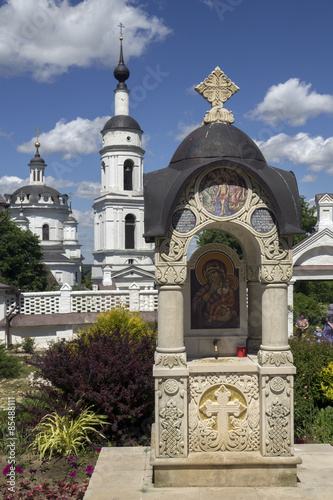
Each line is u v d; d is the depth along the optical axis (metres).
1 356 12.52
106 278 39.22
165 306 5.78
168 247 5.77
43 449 7.25
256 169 5.87
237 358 6.49
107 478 5.87
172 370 5.69
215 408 5.86
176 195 5.61
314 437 7.83
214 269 6.78
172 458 5.63
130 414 7.84
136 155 48.31
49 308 17.17
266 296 5.86
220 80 6.46
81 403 7.80
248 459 5.60
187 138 6.37
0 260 41.34
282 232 5.74
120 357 8.22
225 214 5.84
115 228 47.75
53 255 57.97
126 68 48.56
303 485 5.61
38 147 66.81
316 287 29.89
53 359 8.20
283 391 5.76
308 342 9.52
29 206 60.41
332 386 8.47
